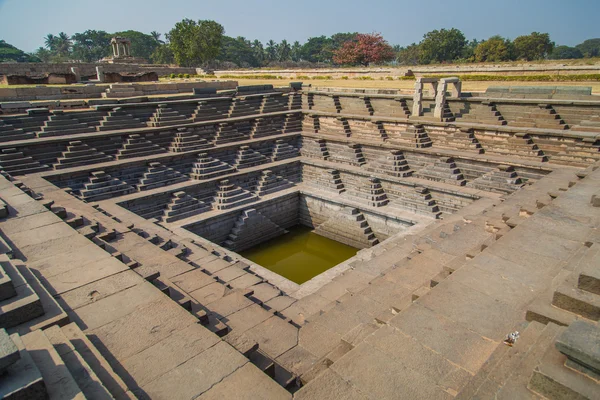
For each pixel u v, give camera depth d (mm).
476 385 5551
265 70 58594
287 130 34906
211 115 32031
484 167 24109
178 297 10875
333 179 29016
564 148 22406
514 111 25859
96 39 150625
